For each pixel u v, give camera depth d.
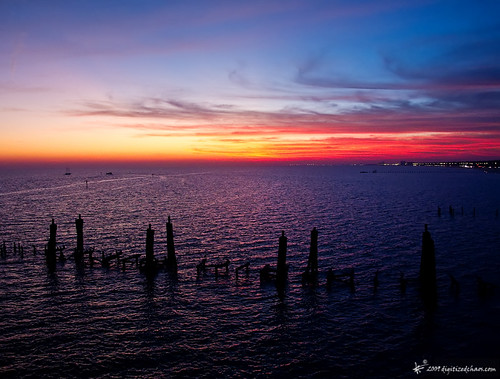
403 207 98.06
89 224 73.81
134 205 107.44
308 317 29.80
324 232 64.31
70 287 36.69
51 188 177.75
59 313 30.81
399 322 28.47
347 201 115.06
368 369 22.67
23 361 23.69
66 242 57.69
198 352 24.89
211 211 93.56
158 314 30.66
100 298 34.03
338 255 48.50
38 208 99.88
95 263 44.34
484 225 67.94
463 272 39.78
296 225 71.75
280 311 31.02
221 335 27.16
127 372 22.66
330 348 25.14
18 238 60.59
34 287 36.69
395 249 51.47
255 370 22.78
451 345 25.03
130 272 41.22
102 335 27.16
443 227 67.25
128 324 28.89
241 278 39.16
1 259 46.44
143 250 52.41
